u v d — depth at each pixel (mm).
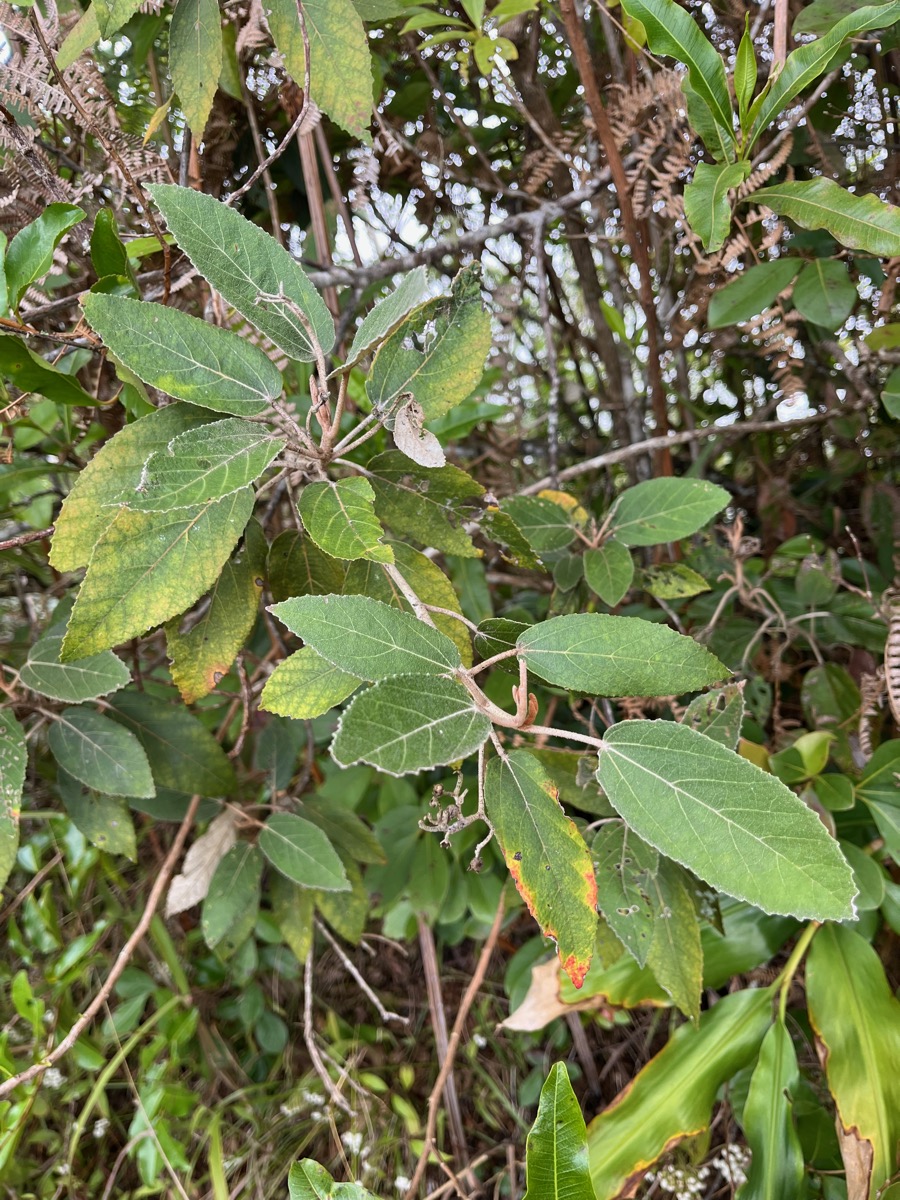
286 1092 857
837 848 299
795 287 542
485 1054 892
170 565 359
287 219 759
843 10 487
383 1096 858
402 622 334
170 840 928
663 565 595
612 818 440
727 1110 695
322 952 937
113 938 936
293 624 324
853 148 619
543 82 751
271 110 642
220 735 740
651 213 669
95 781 505
